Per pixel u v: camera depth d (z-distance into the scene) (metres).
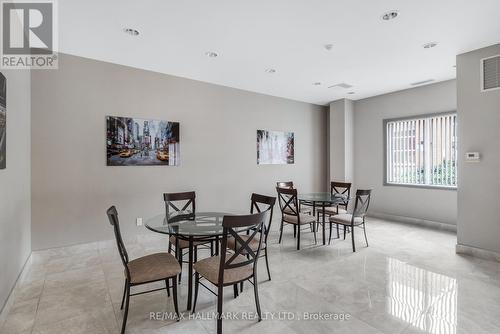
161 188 4.18
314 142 6.34
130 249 3.71
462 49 3.38
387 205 5.63
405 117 5.29
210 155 4.70
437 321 2.09
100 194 3.68
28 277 2.85
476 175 3.42
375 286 2.68
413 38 3.08
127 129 3.87
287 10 2.50
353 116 6.19
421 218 5.11
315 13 2.56
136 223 3.96
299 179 6.06
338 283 2.75
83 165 3.56
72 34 2.94
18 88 2.66
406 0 2.36
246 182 5.18
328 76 4.42
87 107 3.58
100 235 3.69
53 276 2.88
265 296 2.49
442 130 4.86
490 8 2.48
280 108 5.73
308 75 4.35
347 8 2.48
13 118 2.48
